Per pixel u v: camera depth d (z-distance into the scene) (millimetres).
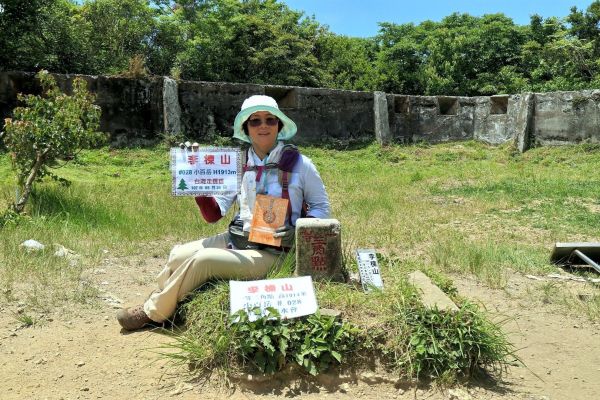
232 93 16531
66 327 3955
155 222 7594
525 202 10719
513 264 6324
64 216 7547
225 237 4125
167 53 21984
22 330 3873
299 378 3246
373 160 17469
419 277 3914
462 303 3688
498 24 29578
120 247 6391
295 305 3398
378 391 3197
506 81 27453
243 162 4141
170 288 3764
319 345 3248
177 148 3908
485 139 19719
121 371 3332
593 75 25547
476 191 11891
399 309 3418
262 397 3111
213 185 3926
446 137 19938
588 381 3520
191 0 23422
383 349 3320
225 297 3527
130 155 14305
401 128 19344
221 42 23594
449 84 28406
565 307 4961
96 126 8398
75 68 17750
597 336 4312
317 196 4008
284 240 3852
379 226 8156
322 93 17938
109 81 14641
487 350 3412
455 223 8891
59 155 7996
